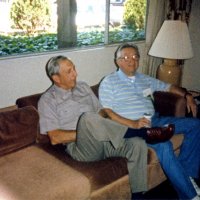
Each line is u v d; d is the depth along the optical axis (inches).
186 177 76.8
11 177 62.3
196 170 84.8
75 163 69.2
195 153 84.7
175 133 88.0
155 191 83.4
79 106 82.3
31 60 89.7
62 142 74.6
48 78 96.0
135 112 91.5
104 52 112.1
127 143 73.5
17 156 71.7
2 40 87.3
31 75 91.1
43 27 96.7
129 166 72.6
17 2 88.0
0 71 83.4
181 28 105.4
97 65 111.2
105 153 75.0
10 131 71.8
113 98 91.4
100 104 89.2
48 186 59.2
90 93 87.8
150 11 121.6
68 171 65.2
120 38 123.8
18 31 90.4
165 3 125.9
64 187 59.2
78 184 61.1
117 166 69.4
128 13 123.4
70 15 101.8
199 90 158.1
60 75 78.7
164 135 75.2
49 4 96.3
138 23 129.8
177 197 80.6
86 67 107.2
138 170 73.0
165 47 105.9
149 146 78.7
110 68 117.0
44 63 93.6
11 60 85.0
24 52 91.8
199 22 148.4
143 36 133.4
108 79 92.1
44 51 95.6
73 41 105.5
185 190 75.3
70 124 79.6
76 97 83.4
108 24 114.3
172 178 76.3
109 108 88.4
